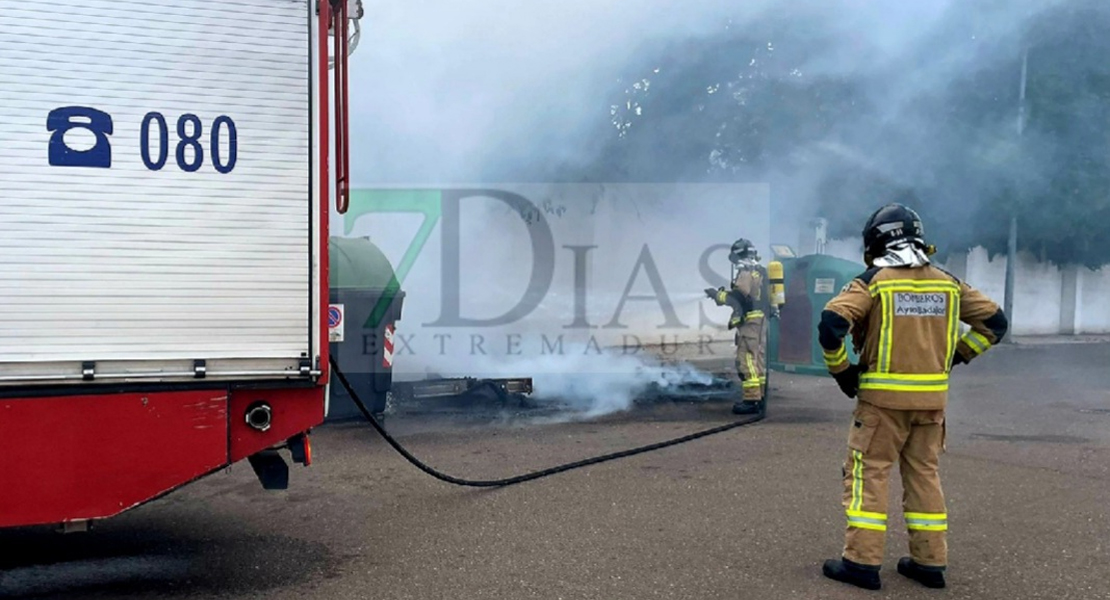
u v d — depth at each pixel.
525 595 3.92
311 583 4.08
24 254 3.65
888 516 5.16
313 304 4.04
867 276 4.02
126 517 5.14
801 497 5.47
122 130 3.78
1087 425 7.84
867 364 4.04
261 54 3.98
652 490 5.63
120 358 3.77
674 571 4.21
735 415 8.35
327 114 4.10
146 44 3.82
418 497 5.51
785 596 3.91
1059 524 4.93
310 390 4.11
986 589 3.99
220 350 3.91
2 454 3.66
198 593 3.97
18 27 3.67
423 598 3.89
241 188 3.94
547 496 5.51
